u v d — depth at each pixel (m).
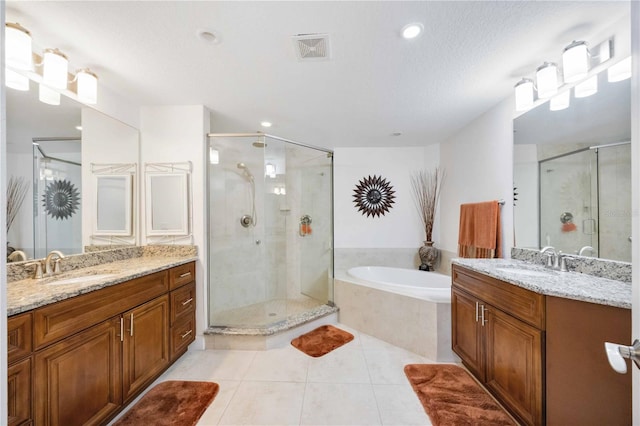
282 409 1.59
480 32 1.40
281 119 2.67
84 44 1.51
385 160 3.70
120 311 1.53
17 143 1.51
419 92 2.08
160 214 2.35
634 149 0.58
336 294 2.98
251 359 2.15
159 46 1.52
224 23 1.34
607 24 1.36
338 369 2.00
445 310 2.14
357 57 1.63
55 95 1.70
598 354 1.13
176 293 2.05
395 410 1.57
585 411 1.15
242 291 2.96
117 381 1.49
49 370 1.16
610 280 1.42
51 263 1.64
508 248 2.17
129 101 2.25
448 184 3.26
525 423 1.34
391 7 1.24
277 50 1.56
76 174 1.84
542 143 1.85
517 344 1.39
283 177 3.35
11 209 1.49
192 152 2.35
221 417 1.53
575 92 1.62
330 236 3.33
